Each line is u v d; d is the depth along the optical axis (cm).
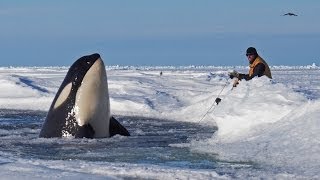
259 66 3847
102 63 3306
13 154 2708
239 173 2114
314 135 2534
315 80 12244
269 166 2247
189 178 2019
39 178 1884
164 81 8500
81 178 1912
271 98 3216
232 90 3528
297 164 2255
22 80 7112
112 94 5962
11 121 4391
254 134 2850
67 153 2750
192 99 5344
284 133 2678
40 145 3030
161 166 2259
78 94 3312
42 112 5134
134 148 2884
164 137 3372
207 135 3469
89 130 3294
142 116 4691
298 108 2897
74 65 3400
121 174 2077
